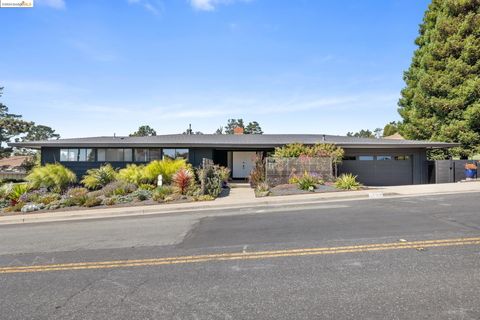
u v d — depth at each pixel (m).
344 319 2.95
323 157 16.25
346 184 13.74
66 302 3.56
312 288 3.65
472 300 3.23
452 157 22.94
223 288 3.76
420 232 5.92
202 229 7.21
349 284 3.72
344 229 6.46
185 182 14.21
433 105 24.06
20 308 3.46
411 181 19.20
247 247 5.47
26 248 6.24
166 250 5.55
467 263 4.24
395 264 4.30
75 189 15.33
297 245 5.43
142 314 3.20
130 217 9.95
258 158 18.17
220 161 23.17
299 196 12.38
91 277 4.34
